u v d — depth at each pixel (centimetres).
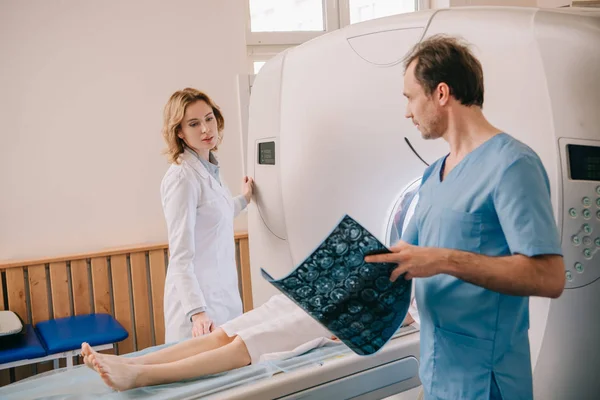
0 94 290
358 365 166
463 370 124
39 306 292
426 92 125
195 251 225
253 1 351
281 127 213
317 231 200
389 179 183
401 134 179
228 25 327
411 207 185
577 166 146
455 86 122
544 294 112
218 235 229
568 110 146
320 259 120
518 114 152
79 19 300
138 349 309
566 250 147
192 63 321
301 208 205
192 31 320
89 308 301
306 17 364
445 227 124
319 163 196
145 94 313
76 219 305
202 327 208
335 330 135
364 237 117
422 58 125
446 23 168
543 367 153
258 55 354
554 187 146
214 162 241
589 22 150
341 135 190
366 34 185
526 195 113
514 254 112
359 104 185
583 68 146
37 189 298
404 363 173
